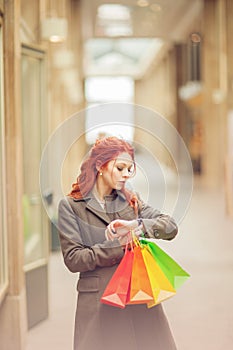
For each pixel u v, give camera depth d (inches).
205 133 1255.5
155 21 1385.3
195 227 660.7
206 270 434.0
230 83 1021.2
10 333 262.2
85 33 1435.8
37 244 310.8
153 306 168.4
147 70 2351.1
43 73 327.6
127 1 1196.5
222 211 805.9
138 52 2363.4
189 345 272.7
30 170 320.8
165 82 1868.8
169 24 1406.3
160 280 161.0
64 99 913.5
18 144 266.4
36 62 327.6
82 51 1475.1
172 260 165.2
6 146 263.0
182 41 1537.9
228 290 373.1
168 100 1768.0
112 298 159.5
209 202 927.0
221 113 1093.1
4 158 261.3
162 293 159.5
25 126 327.3
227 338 282.0
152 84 2272.4
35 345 274.8
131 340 165.6
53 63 687.1
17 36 268.7
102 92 2386.8
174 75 1642.5
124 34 1470.2
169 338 169.5
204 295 361.7
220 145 1125.7
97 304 166.4
